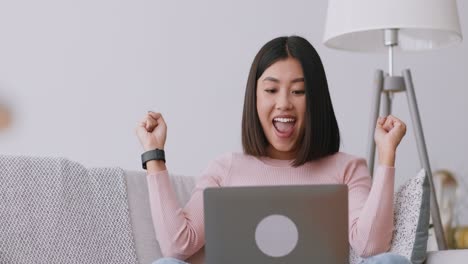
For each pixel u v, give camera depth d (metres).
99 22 3.12
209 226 1.42
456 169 3.18
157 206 1.92
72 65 3.10
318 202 1.40
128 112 3.12
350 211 1.91
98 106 3.11
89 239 1.88
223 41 3.17
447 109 3.20
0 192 1.85
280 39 1.98
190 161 3.14
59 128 3.08
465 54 3.21
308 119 1.94
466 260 1.74
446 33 2.51
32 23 3.08
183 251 1.91
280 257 1.40
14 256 1.80
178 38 3.16
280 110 1.92
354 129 3.17
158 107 3.14
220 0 3.18
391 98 2.61
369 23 2.26
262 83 1.96
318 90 1.95
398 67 3.20
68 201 1.90
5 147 3.04
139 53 3.14
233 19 3.18
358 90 3.18
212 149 3.15
